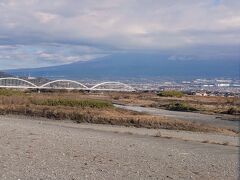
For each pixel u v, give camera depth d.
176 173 18.55
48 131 34.75
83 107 60.69
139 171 18.67
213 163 21.70
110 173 17.97
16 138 28.52
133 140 31.34
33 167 18.66
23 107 56.66
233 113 76.06
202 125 48.78
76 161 20.62
